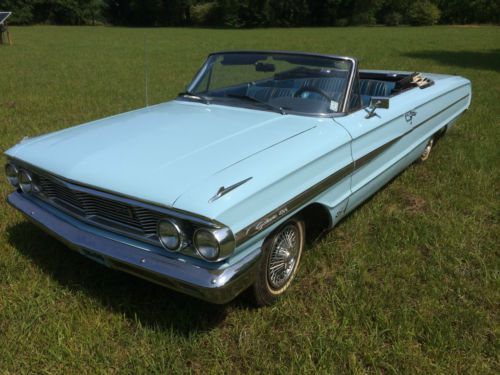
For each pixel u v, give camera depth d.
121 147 2.75
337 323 2.67
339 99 3.38
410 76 4.78
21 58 17.09
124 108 8.04
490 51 20.78
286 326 2.65
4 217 3.77
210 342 2.52
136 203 2.33
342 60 3.48
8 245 3.38
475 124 7.01
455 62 15.99
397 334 2.57
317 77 3.50
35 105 8.25
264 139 2.84
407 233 3.73
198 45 25.03
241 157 2.58
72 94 9.48
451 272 3.22
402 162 4.30
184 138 2.85
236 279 2.27
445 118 5.25
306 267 3.23
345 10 53.69
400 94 4.27
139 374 2.28
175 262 2.30
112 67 14.49
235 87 3.82
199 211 2.15
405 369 2.36
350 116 3.40
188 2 55.47
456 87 5.36
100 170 2.53
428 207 4.28
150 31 41.12
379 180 3.88
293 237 2.93
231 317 2.71
